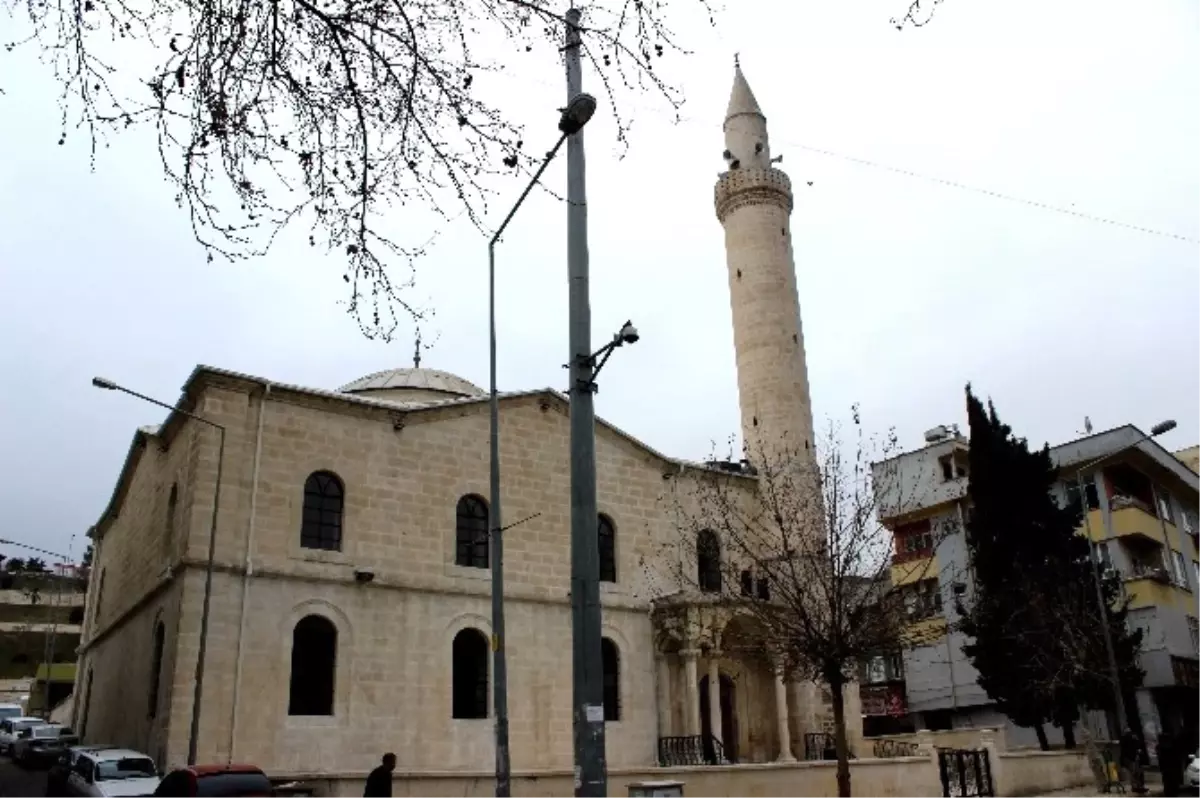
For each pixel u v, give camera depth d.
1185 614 45.66
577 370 11.32
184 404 29.67
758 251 41.97
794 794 22.66
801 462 34.88
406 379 40.69
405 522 30.45
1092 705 35.78
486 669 30.66
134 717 30.31
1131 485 48.94
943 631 23.92
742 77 46.25
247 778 17.03
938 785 25.77
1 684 80.06
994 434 40.66
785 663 26.81
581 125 12.09
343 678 27.92
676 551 36.06
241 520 27.62
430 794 18.55
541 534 33.22
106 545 44.59
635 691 33.50
